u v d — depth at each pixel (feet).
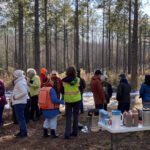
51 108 17.17
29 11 59.11
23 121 18.21
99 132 19.20
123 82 20.61
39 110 25.14
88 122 20.11
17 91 17.48
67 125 17.69
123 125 14.26
